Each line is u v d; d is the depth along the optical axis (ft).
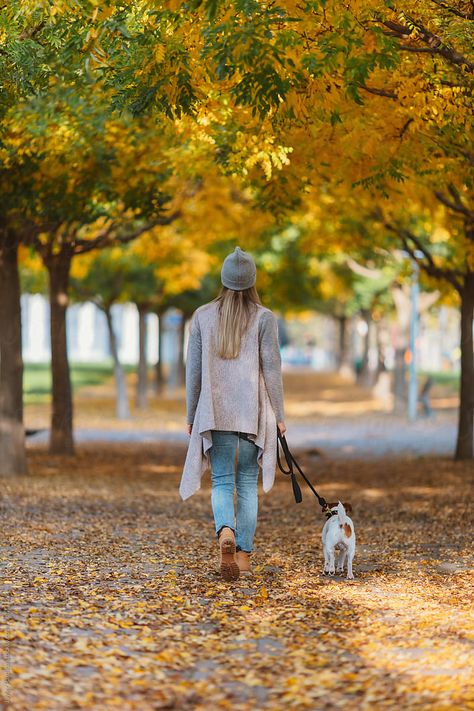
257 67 29.73
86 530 40.91
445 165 44.75
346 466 76.43
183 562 33.01
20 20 36.04
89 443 98.32
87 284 130.31
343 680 19.40
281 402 29.53
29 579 29.14
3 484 58.75
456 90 37.04
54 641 21.86
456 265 76.13
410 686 18.97
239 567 30.04
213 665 20.56
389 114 42.09
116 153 58.29
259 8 29.91
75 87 48.62
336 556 34.94
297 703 17.97
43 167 57.11
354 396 187.73
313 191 68.44
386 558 34.99
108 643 21.94
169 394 192.95
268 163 44.62
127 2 33.40
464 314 76.07
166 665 20.35
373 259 118.73
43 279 145.48
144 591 27.71
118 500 53.31
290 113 36.17
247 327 29.37
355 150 43.75
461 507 49.65
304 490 60.85
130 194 61.36
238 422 29.12
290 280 152.05
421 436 106.01
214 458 29.50
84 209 63.05
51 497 53.31
